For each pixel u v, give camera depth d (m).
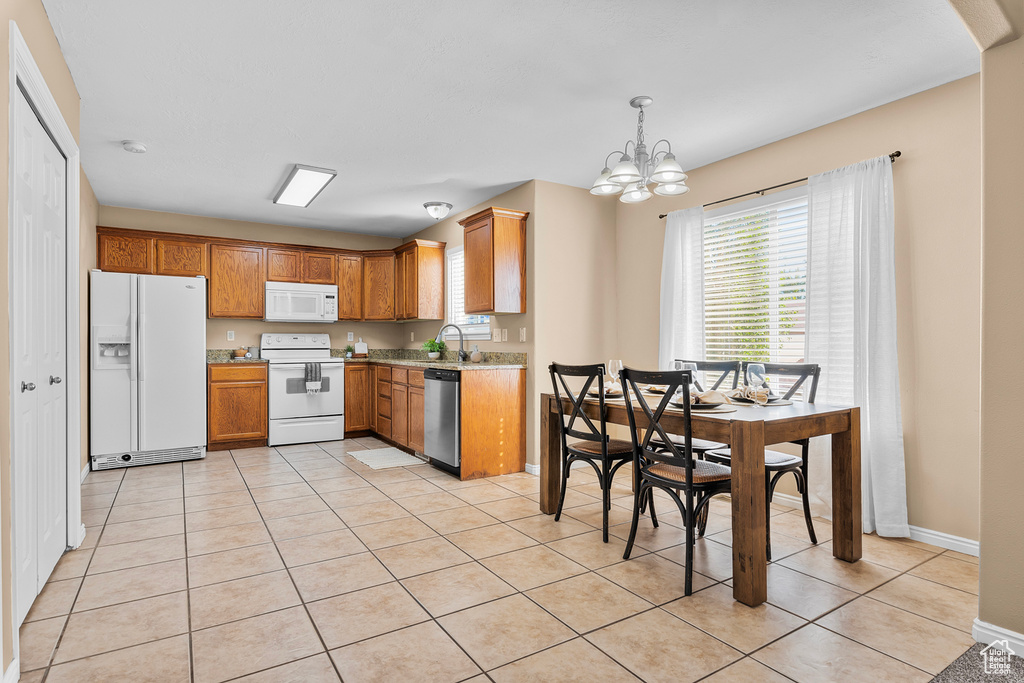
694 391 3.13
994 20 1.81
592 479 4.25
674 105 3.08
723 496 3.82
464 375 4.18
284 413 5.55
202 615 2.07
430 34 2.38
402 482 4.09
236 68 2.66
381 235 6.66
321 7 2.18
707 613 2.10
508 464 4.39
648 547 2.79
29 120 2.02
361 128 3.39
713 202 3.99
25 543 2.01
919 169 2.92
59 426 2.52
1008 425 1.85
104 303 4.46
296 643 1.88
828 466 3.24
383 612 2.10
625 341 4.71
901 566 2.55
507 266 4.38
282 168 4.12
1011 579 1.83
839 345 3.18
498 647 1.86
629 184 2.99
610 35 2.40
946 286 2.81
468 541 2.86
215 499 3.62
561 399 3.20
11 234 1.74
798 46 2.49
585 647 1.86
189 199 4.96
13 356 1.76
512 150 3.77
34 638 1.89
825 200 3.27
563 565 2.55
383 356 6.69
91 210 4.62
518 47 2.49
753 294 3.75
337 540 2.86
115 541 2.83
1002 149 1.87
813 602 2.19
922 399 2.90
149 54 2.52
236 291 5.56
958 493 2.77
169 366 4.71
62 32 2.33
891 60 2.60
